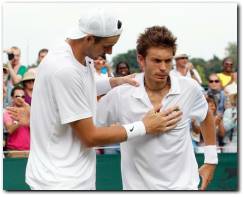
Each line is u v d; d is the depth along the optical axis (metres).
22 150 5.52
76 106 3.05
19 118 3.69
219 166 5.63
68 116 3.04
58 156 3.14
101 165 5.36
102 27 3.08
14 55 6.14
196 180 3.46
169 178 3.38
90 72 3.22
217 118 6.25
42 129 3.17
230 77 6.52
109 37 3.13
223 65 6.59
